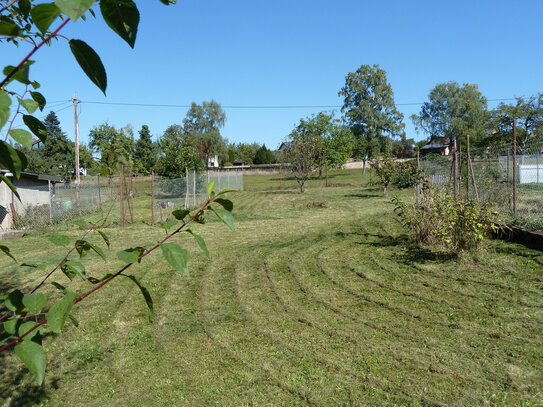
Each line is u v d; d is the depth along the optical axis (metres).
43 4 0.67
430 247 7.45
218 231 10.93
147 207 18.02
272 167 56.66
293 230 10.61
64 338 4.35
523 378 3.12
